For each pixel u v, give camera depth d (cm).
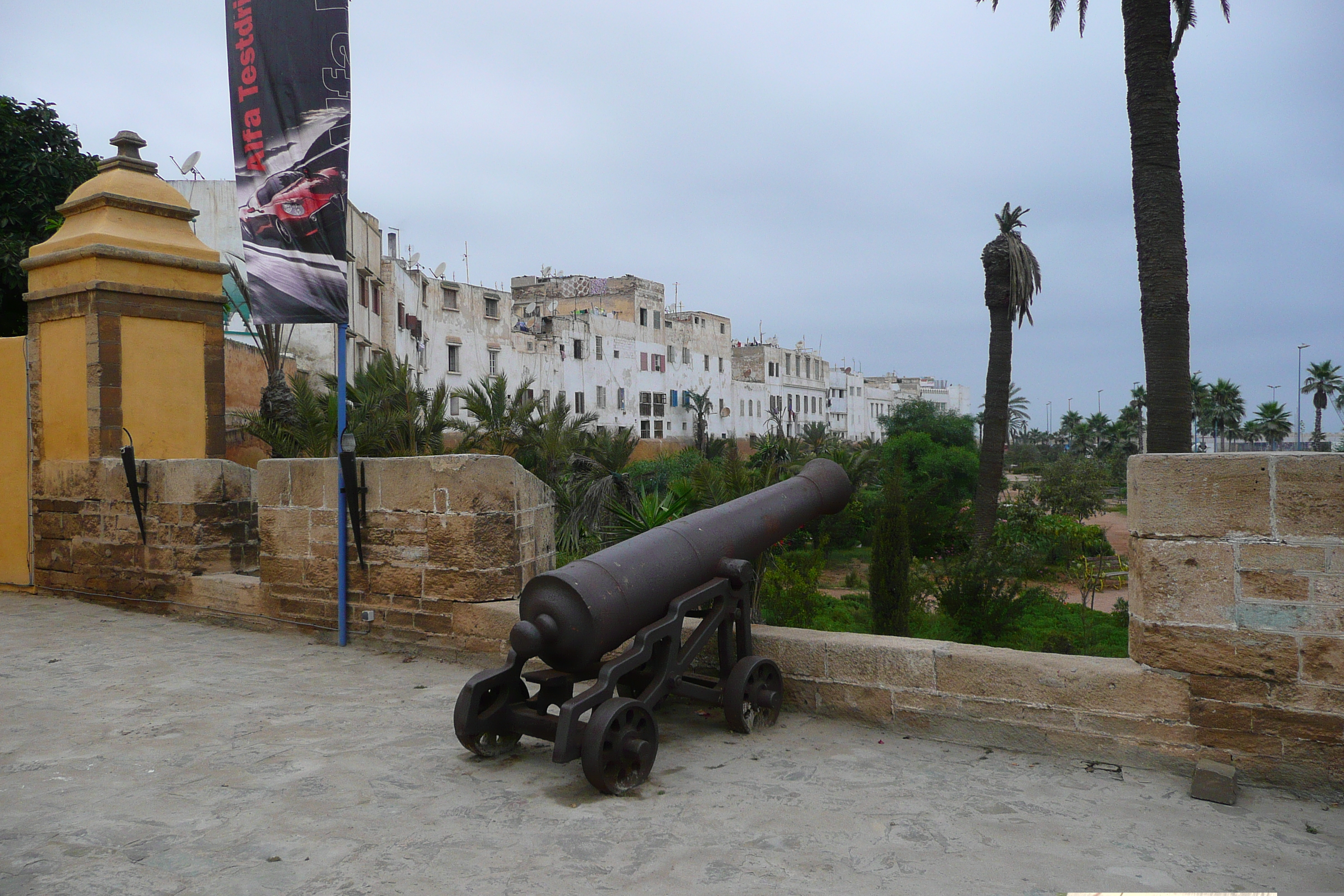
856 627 1333
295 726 467
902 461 3631
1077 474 3988
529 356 4472
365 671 585
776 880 299
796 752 429
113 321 832
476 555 598
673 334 5981
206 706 504
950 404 11938
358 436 1630
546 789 383
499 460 605
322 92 654
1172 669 394
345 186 653
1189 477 389
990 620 1371
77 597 854
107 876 301
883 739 446
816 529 2928
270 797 372
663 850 322
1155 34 1137
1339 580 364
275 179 655
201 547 766
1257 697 377
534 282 5819
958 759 418
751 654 473
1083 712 412
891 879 299
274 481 696
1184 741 391
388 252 3512
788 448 3709
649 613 420
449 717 485
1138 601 407
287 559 693
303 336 2486
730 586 462
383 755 424
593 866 310
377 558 642
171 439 876
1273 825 344
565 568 407
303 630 686
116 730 460
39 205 1540
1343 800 363
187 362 891
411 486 623
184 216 909
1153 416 1152
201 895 288
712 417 6406
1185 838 332
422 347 3616
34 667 597
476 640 596
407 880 300
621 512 1090
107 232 837
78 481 848
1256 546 377
